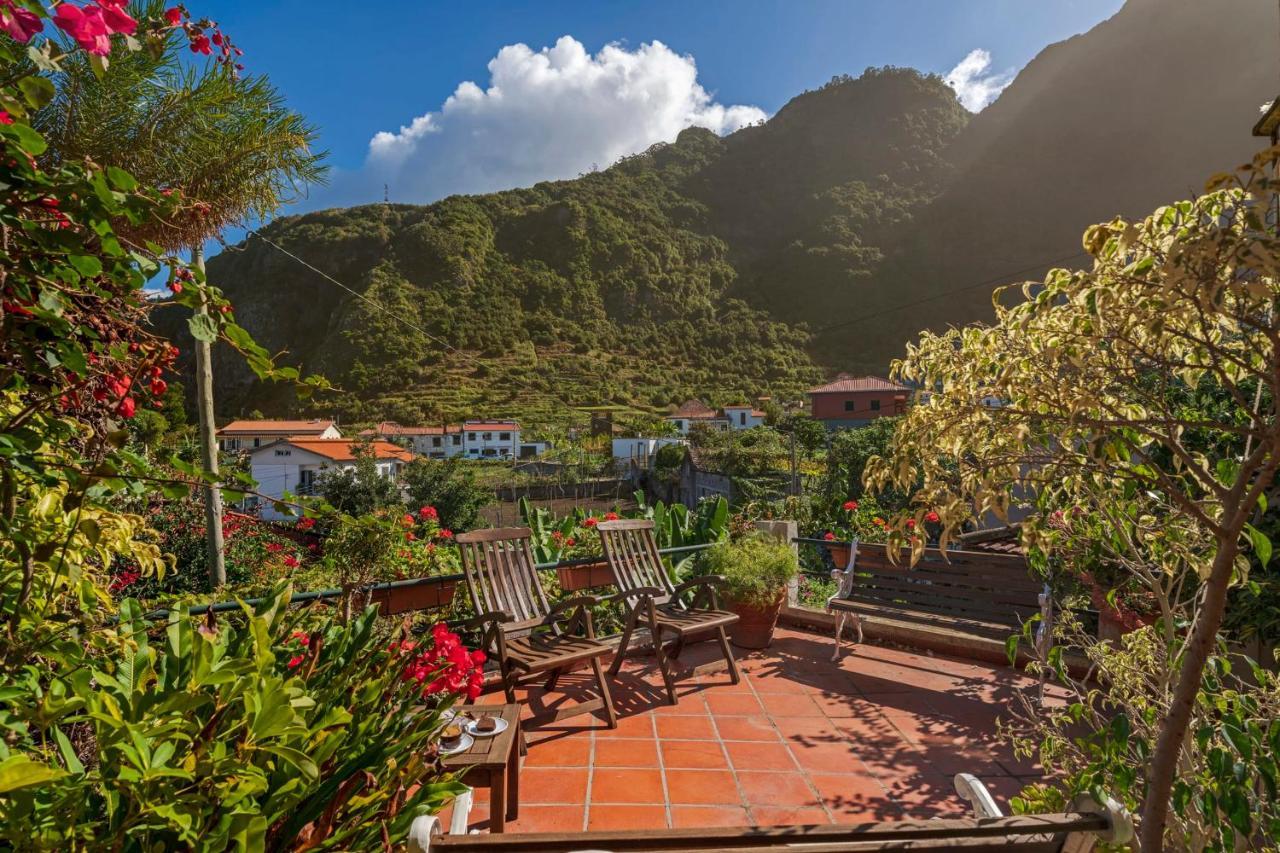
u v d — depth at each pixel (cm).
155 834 125
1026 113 12325
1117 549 223
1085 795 123
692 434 4972
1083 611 405
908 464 175
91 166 117
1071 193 10962
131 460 135
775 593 480
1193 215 135
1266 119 254
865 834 111
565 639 364
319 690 177
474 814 271
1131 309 140
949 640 466
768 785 298
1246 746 148
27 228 113
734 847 108
